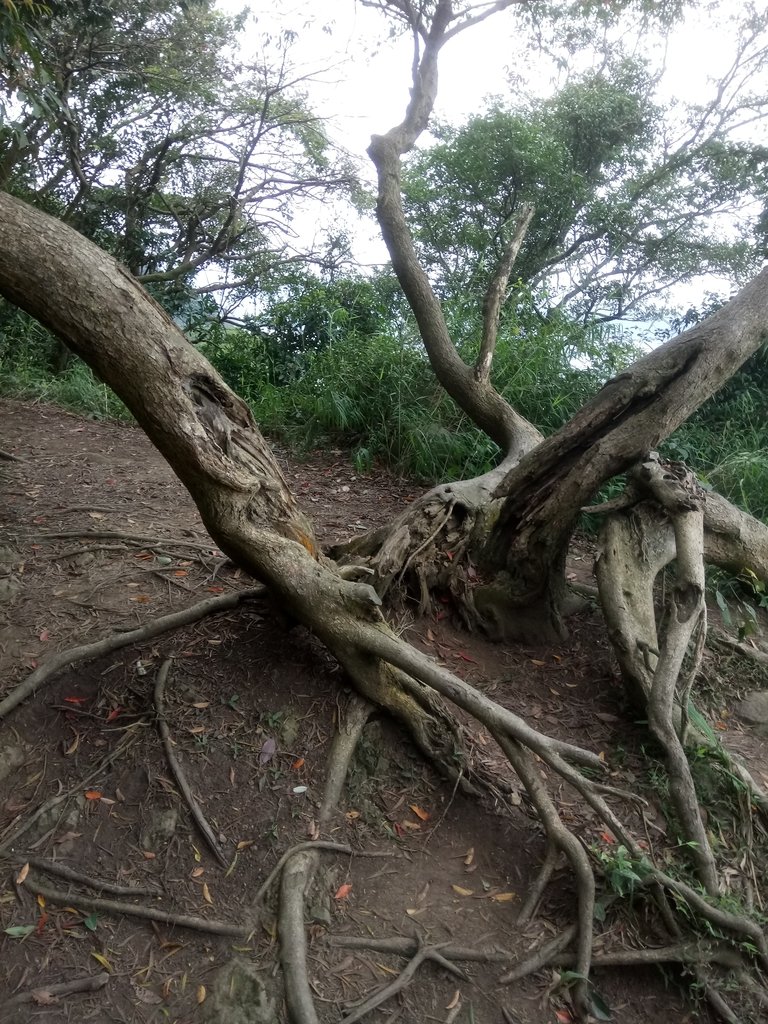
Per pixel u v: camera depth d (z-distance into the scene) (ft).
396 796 10.46
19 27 14.98
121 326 9.64
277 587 11.27
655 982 8.94
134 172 42.52
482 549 14.82
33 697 11.04
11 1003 7.91
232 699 11.07
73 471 21.17
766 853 10.55
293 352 33.96
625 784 11.07
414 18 24.39
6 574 14.34
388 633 11.02
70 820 9.68
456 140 51.44
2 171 23.73
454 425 24.70
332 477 23.72
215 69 43.55
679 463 13.75
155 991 8.14
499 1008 8.31
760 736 13.07
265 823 9.72
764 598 16.47
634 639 12.21
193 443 10.37
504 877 9.66
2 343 33.63
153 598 13.79
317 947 8.55
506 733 9.80
